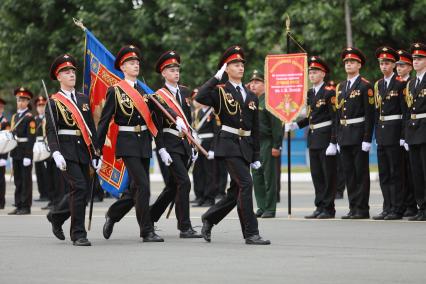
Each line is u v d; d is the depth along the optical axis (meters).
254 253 17.47
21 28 54.81
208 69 50.22
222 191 33.72
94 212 28.41
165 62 21.02
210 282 14.23
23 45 54.28
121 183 20.70
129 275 14.96
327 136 24.92
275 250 17.88
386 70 24.19
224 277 14.66
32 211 30.14
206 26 51.53
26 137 29.05
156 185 45.16
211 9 51.00
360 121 24.30
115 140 20.11
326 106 24.97
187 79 50.31
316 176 25.16
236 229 22.09
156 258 16.92
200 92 19.05
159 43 51.94
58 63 19.77
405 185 24.59
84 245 19.08
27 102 29.97
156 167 54.28
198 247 18.56
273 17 48.31
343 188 33.53
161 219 25.00
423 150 23.22
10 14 54.84
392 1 44.56
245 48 51.25
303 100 24.41
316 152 25.09
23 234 21.67
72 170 19.38
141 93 20.09
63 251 18.17
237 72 19.23
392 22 44.41
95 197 33.84
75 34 52.84
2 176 30.80
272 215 25.30
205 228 19.62
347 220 24.08
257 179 25.48
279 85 24.59
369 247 18.16
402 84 23.94
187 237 20.47
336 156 24.94
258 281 14.26
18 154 29.16
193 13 50.50
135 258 16.95
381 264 15.84
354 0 43.78
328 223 23.22
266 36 48.53
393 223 22.95
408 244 18.58
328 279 14.36
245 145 19.08
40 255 17.56
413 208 24.89
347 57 24.42
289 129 24.72
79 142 19.48
